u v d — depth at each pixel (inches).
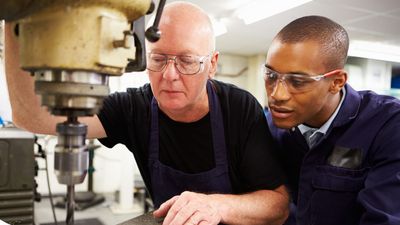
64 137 18.2
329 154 38.0
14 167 40.5
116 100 42.1
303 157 40.7
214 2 115.6
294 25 32.3
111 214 153.9
